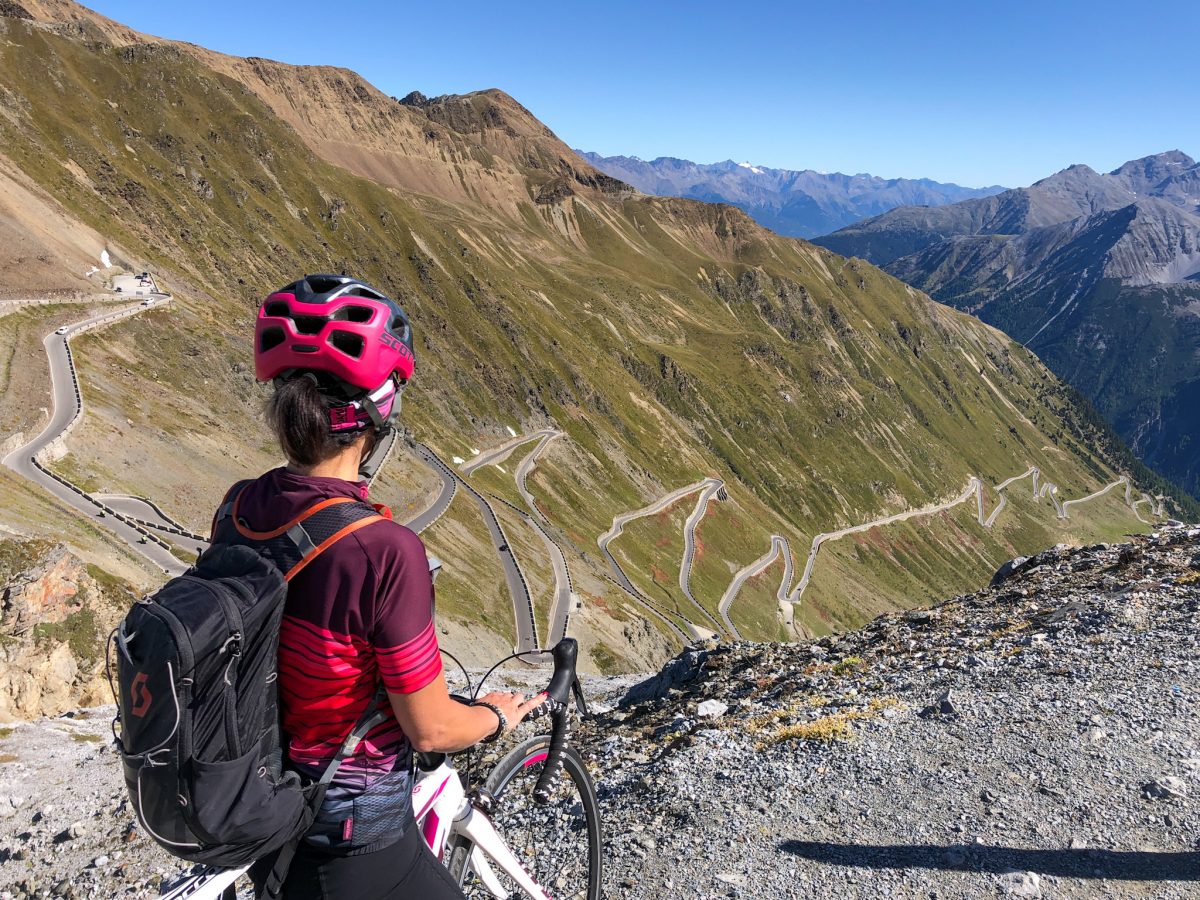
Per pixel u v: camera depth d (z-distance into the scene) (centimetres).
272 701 240
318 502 256
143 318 11256
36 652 2722
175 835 226
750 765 784
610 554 15762
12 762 1930
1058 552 1816
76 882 1030
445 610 8362
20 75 19638
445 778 317
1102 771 694
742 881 582
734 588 18175
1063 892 544
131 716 219
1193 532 1658
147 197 17825
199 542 6994
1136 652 992
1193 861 562
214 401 10806
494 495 14250
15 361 8538
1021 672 983
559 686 332
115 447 7844
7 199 13038
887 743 799
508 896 362
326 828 261
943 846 603
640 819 693
